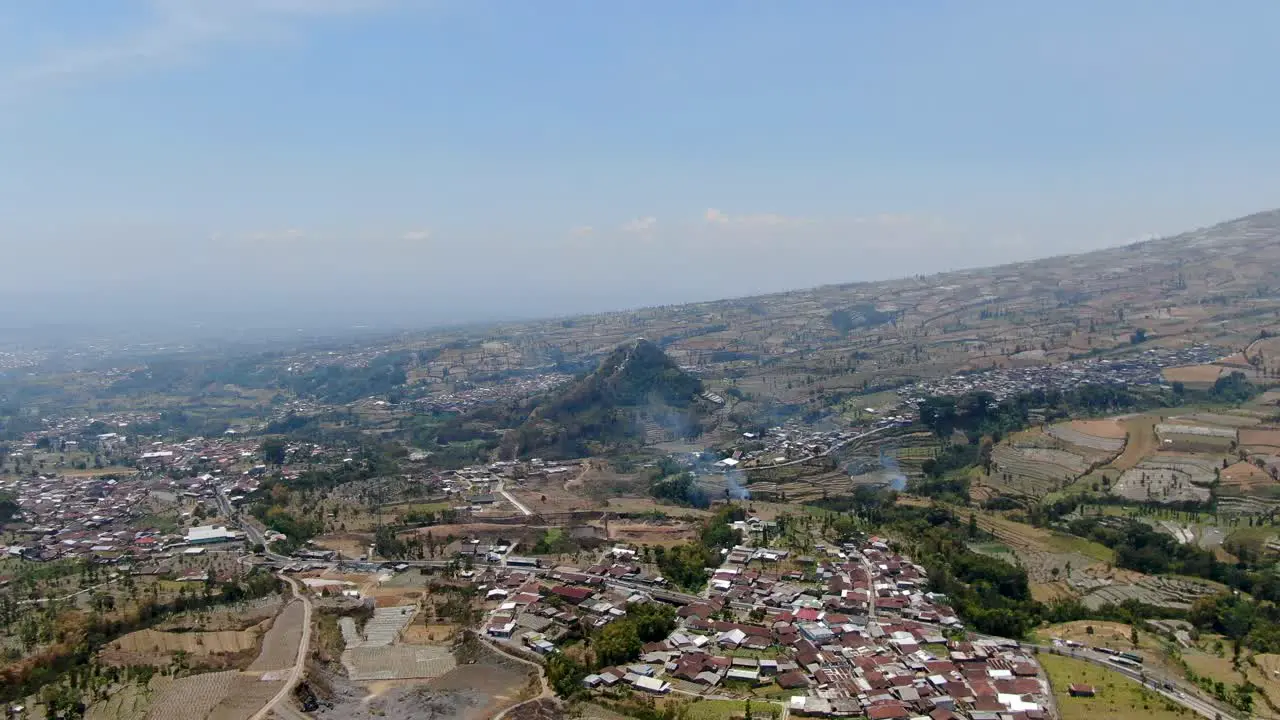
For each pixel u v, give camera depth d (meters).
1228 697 156.12
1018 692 156.12
